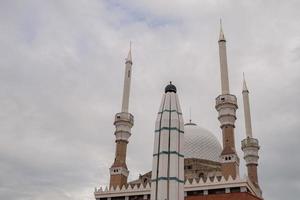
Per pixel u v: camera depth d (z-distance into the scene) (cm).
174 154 4344
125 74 8462
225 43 7962
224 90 7450
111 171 7500
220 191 6212
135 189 6844
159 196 4131
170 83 4928
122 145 7781
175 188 4162
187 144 8088
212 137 8494
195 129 8519
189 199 6238
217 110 7394
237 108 7381
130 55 8662
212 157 8056
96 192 7062
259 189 7362
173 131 4481
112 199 6931
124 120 7925
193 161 7738
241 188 6112
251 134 7994
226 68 7694
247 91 8381
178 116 4622
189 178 7444
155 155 4419
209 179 6375
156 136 4534
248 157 7769
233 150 6750
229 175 6344
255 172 7631
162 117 4597
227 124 7094
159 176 4250
